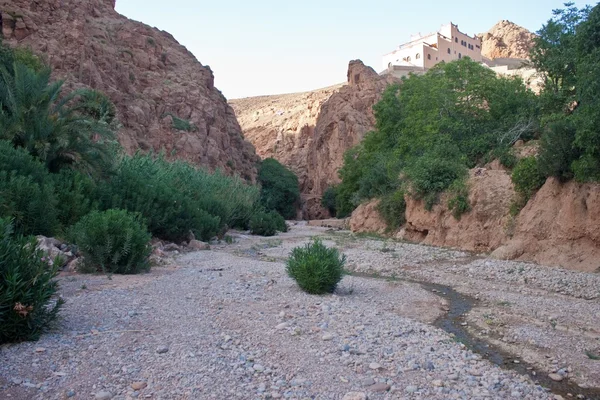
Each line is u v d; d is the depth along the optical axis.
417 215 23.31
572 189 14.47
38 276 5.94
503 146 22.69
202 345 5.88
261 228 30.95
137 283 9.74
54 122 15.66
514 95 26.16
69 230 12.99
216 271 12.32
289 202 70.00
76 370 4.98
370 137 39.00
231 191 33.28
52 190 13.55
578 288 11.17
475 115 26.72
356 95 73.75
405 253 18.23
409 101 32.22
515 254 15.66
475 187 19.97
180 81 58.72
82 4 50.16
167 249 17.50
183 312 7.48
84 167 16.39
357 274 13.95
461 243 19.52
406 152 30.06
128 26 57.34
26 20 39.09
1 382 4.60
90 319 6.84
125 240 11.12
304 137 91.94
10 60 23.30
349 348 6.08
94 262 11.02
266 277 11.49
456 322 8.31
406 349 6.25
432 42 78.44
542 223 15.45
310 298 9.08
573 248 14.15
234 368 5.20
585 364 6.14
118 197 16.66
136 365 5.15
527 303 9.79
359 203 32.84
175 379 4.84
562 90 21.05
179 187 25.78
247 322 7.04
